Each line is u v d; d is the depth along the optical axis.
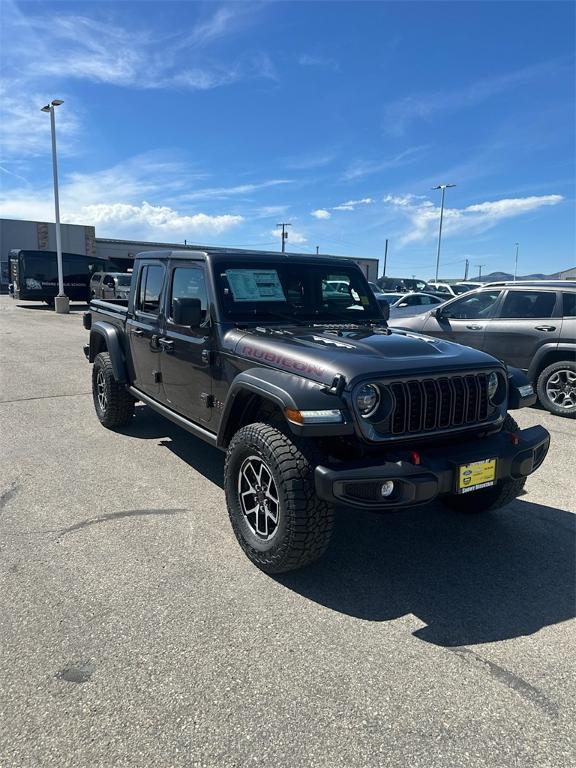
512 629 2.84
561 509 4.30
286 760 2.03
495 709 2.30
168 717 2.22
